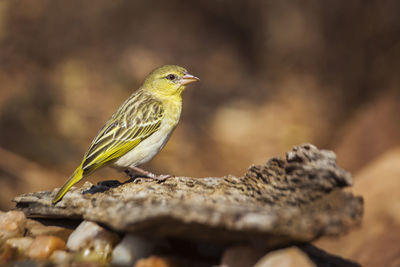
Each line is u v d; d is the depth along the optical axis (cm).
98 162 664
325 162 477
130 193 564
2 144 1331
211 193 556
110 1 2156
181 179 612
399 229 635
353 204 427
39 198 561
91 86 1759
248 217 393
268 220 392
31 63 1767
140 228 412
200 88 1975
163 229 411
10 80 1645
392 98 1436
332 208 435
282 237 409
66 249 498
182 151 1568
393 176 778
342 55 1945
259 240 425
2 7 1848
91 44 1992
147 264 444
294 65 2103
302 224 405
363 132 1364
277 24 2169
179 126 1711
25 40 1831
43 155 1338
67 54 1891
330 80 1973
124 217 407
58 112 1556
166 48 2155
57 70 1791
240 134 1694
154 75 756
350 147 1356
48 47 1862
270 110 1861
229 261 441
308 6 2089
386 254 588
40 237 503
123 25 2147
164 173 1425
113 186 602
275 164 525
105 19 2103
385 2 1797
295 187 486
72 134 1486
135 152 702
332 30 2000
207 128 1728
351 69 1894
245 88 2011
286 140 1670
